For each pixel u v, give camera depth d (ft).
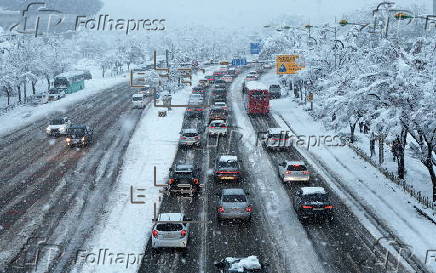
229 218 64.75
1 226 65.77
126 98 225.56
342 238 60.85
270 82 298.35
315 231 63.52
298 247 57.72
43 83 305.53
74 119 166.40
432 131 72.18
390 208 74.23
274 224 66.23
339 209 73.51
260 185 86.74
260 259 53.98
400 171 90.79
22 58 226.58
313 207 65.77
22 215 70.44
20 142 129.80
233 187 84.99
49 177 92.32
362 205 75.72
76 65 476.95
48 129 136.98
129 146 120.88
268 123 156.87
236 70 359.66
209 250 56.75
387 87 76.07
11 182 89.40
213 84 288.51
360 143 125.39
